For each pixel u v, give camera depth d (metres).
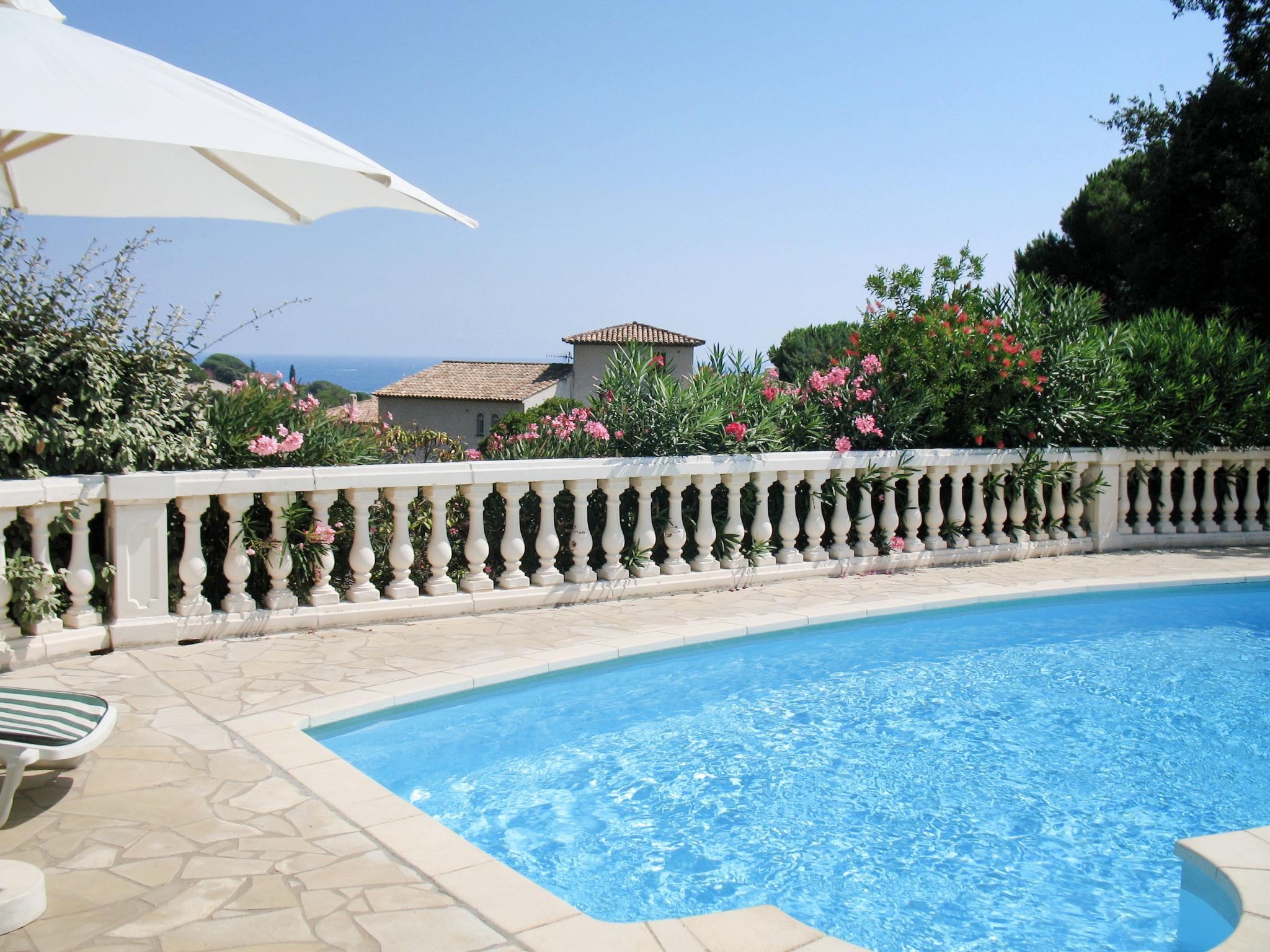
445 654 6.65
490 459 9.45
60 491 6.19
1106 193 25.31
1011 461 10.62
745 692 6.62
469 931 3.21
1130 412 11.43
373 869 3.64
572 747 5.62
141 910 3.31
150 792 4.32
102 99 3.21
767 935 3.22
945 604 8.62
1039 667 7.26
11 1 3.73
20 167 5.05
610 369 9.73
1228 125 18.03
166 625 6.71
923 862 4.30
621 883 4.12
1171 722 6.11
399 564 7.71
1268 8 17.92
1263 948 3.06
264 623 7.09
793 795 5.02
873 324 11.45
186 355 7.25
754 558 9.28
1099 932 3.72
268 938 3.14
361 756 5.45
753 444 9.38
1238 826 4.68
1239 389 11.72
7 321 6.61
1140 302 20.11
